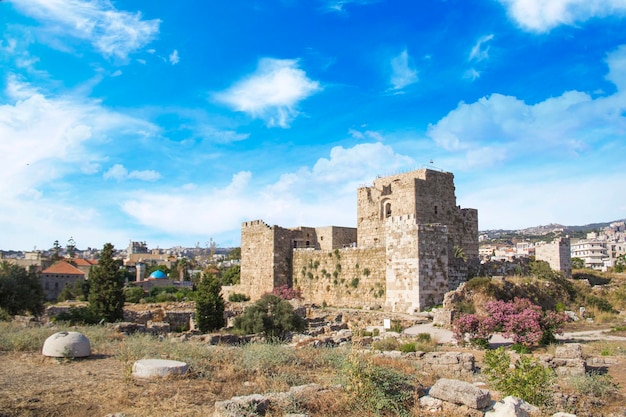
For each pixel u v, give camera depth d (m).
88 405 15.53
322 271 69.75
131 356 22.77
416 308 52.84
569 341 40.97
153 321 47.47
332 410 15.98
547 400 19.73
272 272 74.31
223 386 18.34
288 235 76.38
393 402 16.59
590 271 96.19
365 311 56.72
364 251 63.69
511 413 15.07
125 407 15.42
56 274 142.12
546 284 63.38
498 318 36.41
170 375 19.22
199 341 33.78
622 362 30.55
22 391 16.86
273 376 20.09
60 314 46.25
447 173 69.56
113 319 46.53
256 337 37.41
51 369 20.59
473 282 54.53
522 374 19.66
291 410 15.40
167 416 14.76
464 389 16.66
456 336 37.81
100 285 47.44
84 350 23.28
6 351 24.45
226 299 80.69
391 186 70.44
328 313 55.53
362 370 17.97
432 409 16.78
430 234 54.81
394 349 34.81
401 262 55.22
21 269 52.00
